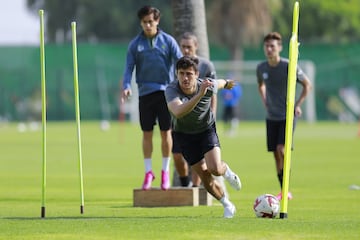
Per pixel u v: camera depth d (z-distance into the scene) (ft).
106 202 157.38
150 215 133.28
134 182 200.64
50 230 111.04
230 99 445.37
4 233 108.78
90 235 106.32
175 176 165.58
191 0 164.66
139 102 152.15
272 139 165.07
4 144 354.54
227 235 105.40
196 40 152.76
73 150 317.83
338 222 117.91
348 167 243.19
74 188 185.98
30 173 224.53
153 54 151.02
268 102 164.66
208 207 145.38
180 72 121.19
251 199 162.61
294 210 142.00
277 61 163.32
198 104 121.60
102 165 251.39
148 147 152.15
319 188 185.16
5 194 172.14
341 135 423.23
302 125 563.07
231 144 356.18
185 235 105.60
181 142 126.00
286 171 119.65
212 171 123.65
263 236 104.68
